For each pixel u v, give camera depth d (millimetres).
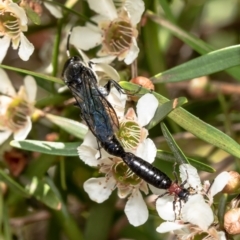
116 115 172
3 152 190
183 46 224
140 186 174
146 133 171
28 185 188
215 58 174
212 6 239
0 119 187
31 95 187
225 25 236
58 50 188
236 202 168
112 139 170
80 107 175
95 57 189
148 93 171
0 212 188
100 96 174
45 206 197
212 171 169
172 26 189
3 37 180
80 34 184
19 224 200
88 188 176
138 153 171
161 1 191
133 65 182
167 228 167
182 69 175
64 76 178
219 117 203
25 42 178
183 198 168
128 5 180
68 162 195
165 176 168
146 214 174
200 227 165
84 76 177
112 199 194
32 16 178
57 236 200
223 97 201
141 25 187
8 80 187
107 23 182
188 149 205
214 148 203
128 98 175
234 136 196
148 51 193
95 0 182
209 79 221
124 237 205
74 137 188
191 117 170
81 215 204
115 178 175
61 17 186
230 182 168
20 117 188
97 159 173
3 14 178
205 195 167
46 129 202
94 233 194
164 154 171
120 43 182
